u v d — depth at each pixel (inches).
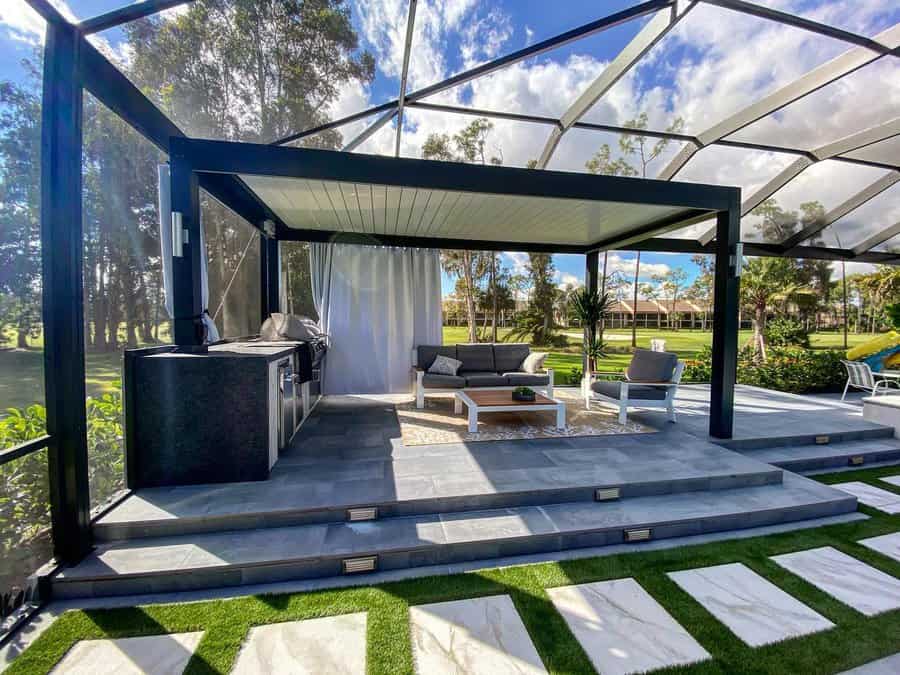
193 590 82.1
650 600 80.9
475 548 94.0
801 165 220.4
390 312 244.1
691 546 101.7
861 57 145.9
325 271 235.9
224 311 181.8
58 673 61.7
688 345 626.2
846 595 83.3
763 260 411.2
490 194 134.6
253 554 86.7
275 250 221.9
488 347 242.1
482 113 184.2
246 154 115.1
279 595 80.4
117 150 129.1
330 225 213.8
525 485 115.3
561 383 316.8
